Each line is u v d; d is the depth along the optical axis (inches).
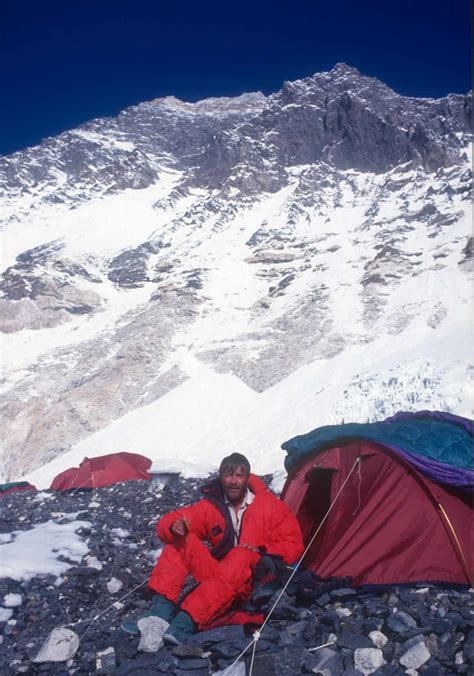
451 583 227.9
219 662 179.8
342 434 264.8
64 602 271.6
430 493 239.3
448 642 178.7
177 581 215.6
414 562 233.9
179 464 539.5
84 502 500.4
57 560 313.6
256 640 187.3
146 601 269.7
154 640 194.5
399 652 176.1
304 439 288.8
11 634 242.4
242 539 217.9
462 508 239.9
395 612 196.9
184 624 198.5
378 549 239.1
